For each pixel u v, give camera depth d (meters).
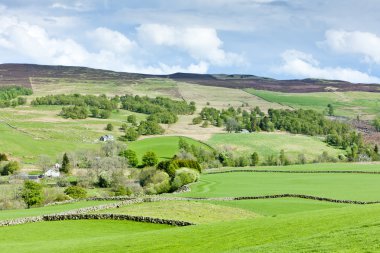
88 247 49.53
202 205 79.44
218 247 44.91
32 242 56.41
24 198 110.44
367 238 37.19
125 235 55.53
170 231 54.97
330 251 34.91
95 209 76.88
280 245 39.38
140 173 145.50
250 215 74.69
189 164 145.25
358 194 99.44
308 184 119.06
